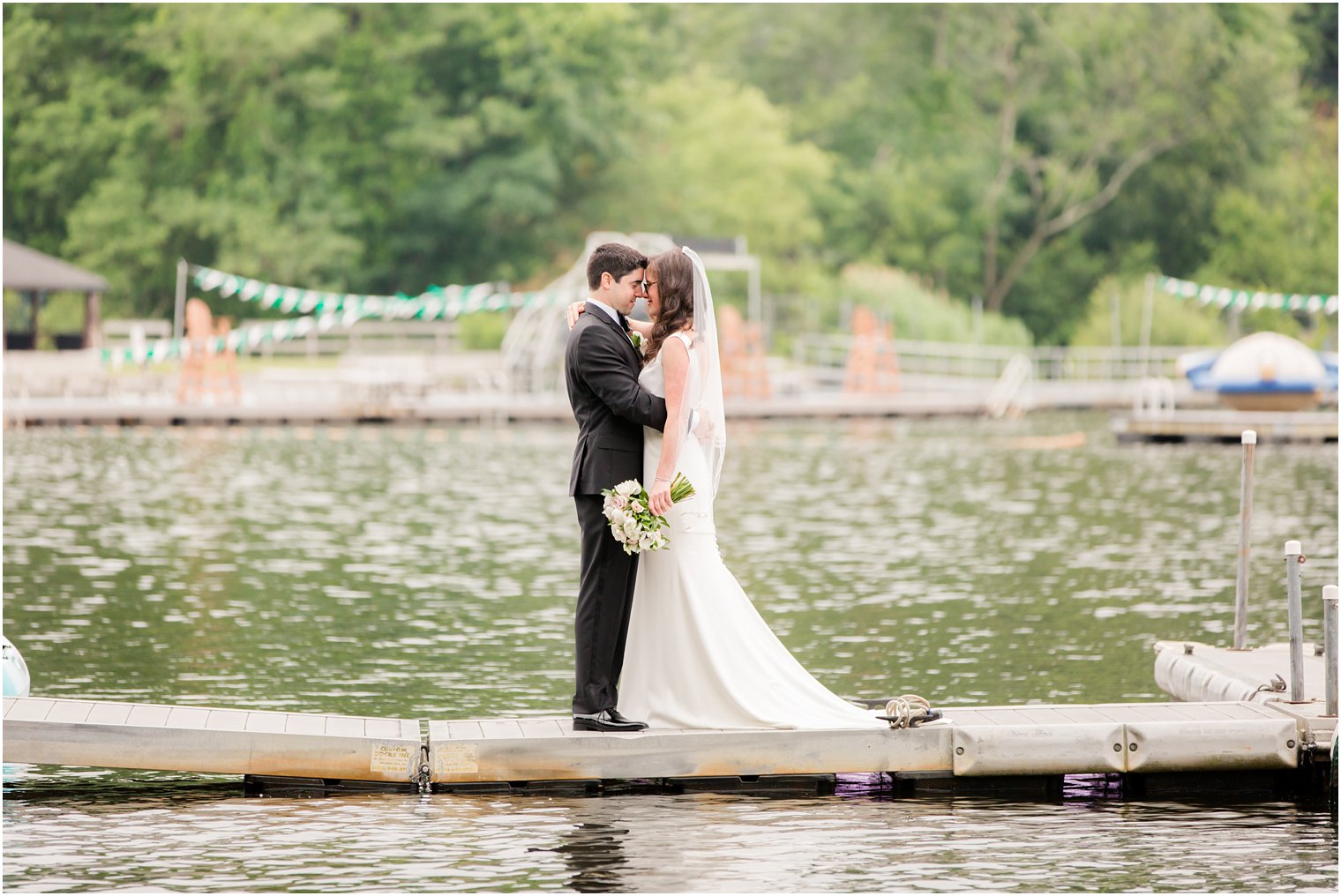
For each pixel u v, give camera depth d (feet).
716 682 42.01
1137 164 291.99
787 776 42.60
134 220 270.26
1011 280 293.23
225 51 272.92
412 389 176.76
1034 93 294.87
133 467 123.85
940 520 95.81
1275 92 287.89
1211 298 221.05
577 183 280.92
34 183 275.80
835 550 83.87
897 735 41.63
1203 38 285.84
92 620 64.34
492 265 278.26
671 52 297.74
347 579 75.05
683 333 41.09
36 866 36.09
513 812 40.04
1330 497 106.52
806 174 284.61
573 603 69.00
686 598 42.11
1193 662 49.90
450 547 85.40
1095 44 290.15
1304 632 62.28
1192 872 35.88
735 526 93.35
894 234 290.56
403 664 57.11
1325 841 38.11
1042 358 238.27
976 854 37.17
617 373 40.50
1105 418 183.21
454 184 273.54
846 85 308.60
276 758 41.22
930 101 298.35
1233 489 111.24
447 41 277.23
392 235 277.03
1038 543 86.53
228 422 163.02
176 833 38.42
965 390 206.49
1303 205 285.43
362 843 37.65
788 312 248.32
